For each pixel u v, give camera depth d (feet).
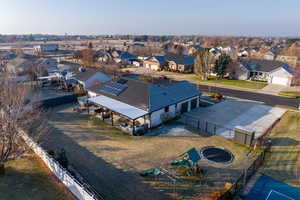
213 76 210.18
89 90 120.26
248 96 138.21
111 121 94.27
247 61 204.54
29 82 171.32
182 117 100.73
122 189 50.70
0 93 62.54
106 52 325.01
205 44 565.12
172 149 70.49
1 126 52.01
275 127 88.84
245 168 59.77
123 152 68.28
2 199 43.86
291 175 56.29
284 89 157.38
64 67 210.38
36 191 47.67
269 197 48.44
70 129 86.17
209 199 44.32
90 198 42.04
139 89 101.04
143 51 407.03
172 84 112.37
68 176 48.60
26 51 472.44
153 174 55.98
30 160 61.67
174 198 47.85
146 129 84.48
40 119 94.58
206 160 63.87
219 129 87.10
